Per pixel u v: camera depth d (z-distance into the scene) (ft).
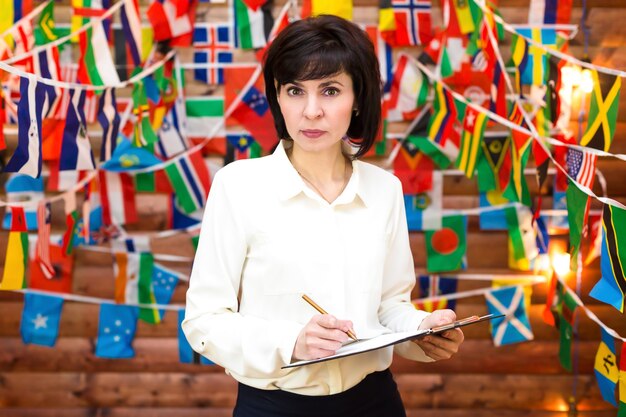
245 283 5.06
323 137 4.82
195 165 9.47
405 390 10.11
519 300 9.84
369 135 5.17
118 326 9.81
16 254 8.97
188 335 5.06
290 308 4.92
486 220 9.77
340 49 4.71
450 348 4.91
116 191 9.53
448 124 9.27
